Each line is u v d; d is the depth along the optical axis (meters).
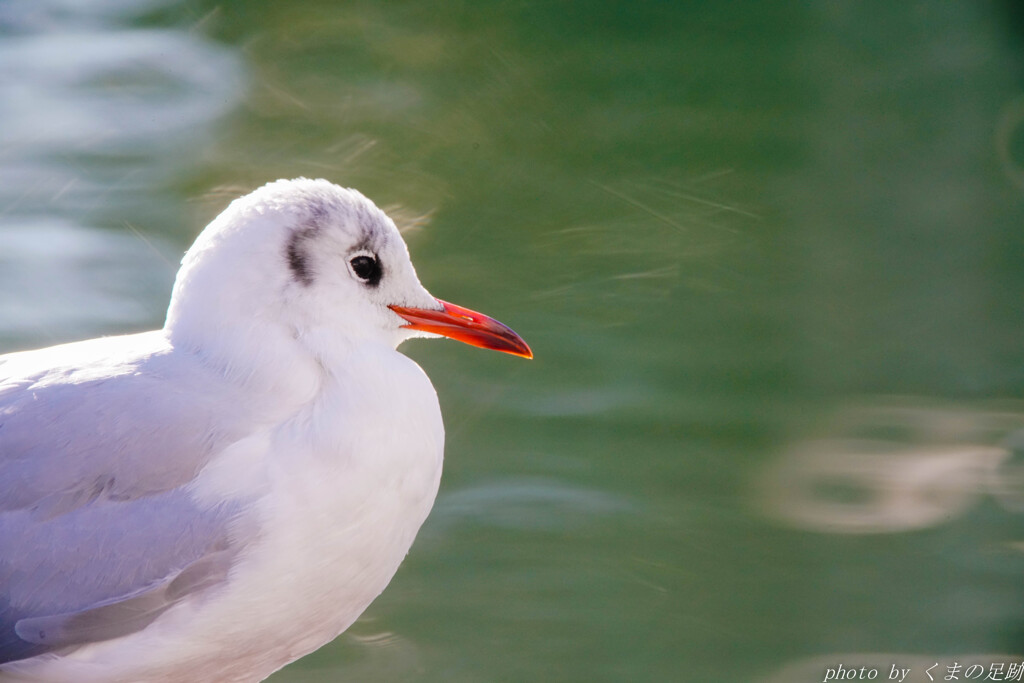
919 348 14.78
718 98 22.16
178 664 6.95
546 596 10.62
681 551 11.19
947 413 13.48
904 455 12.69
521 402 13.42
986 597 10.73
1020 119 21.28
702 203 18.42
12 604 6.75
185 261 7.23
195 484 6.73
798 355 14.62
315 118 20.33
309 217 7.09
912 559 11.16
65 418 6.82
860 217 18.23
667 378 13.98
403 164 19.17
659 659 9.94
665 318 15.31
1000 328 15.29
